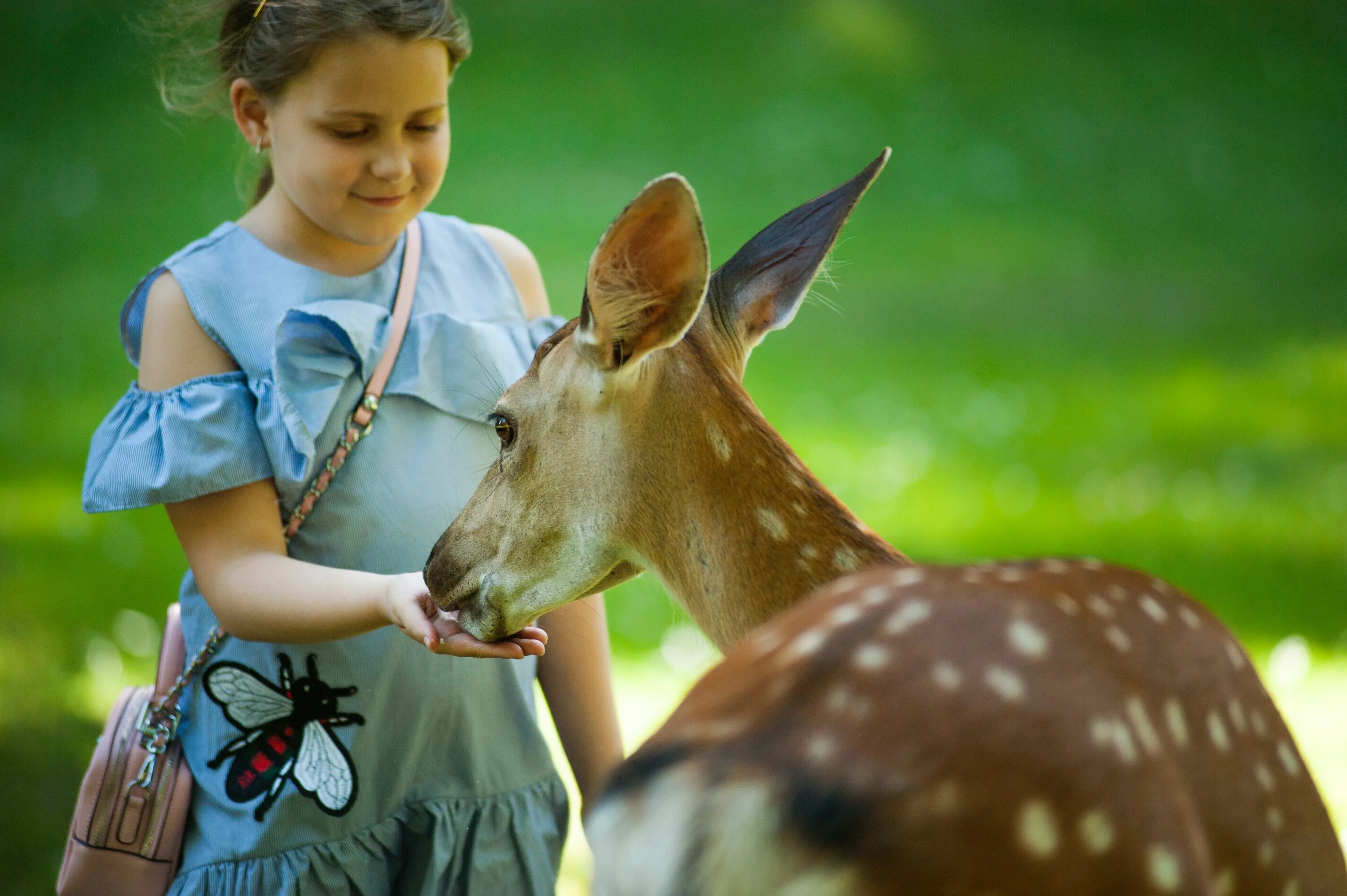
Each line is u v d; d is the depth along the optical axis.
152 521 7.20
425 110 3.04
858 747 1.72
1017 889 1.70
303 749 3.04
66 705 5.47
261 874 2.99
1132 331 10.67
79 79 16.83
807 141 15.30
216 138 15.20
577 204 13.16
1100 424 8.75
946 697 1.78
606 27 18.36
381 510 3.06
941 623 1.88
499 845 3.19
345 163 3.00
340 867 3.03
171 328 3.05
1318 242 13.05
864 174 2.87
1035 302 11.35
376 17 2.94
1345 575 6.65
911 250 12.80
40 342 9.70
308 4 2.94
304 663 3.04
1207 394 9.33
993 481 7.88
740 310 2.89
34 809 4.76
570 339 2.73
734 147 15.10
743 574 2.61
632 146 15.02
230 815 3.02
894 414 8.88
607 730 3.35
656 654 6.01
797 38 18.11
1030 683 1.82
